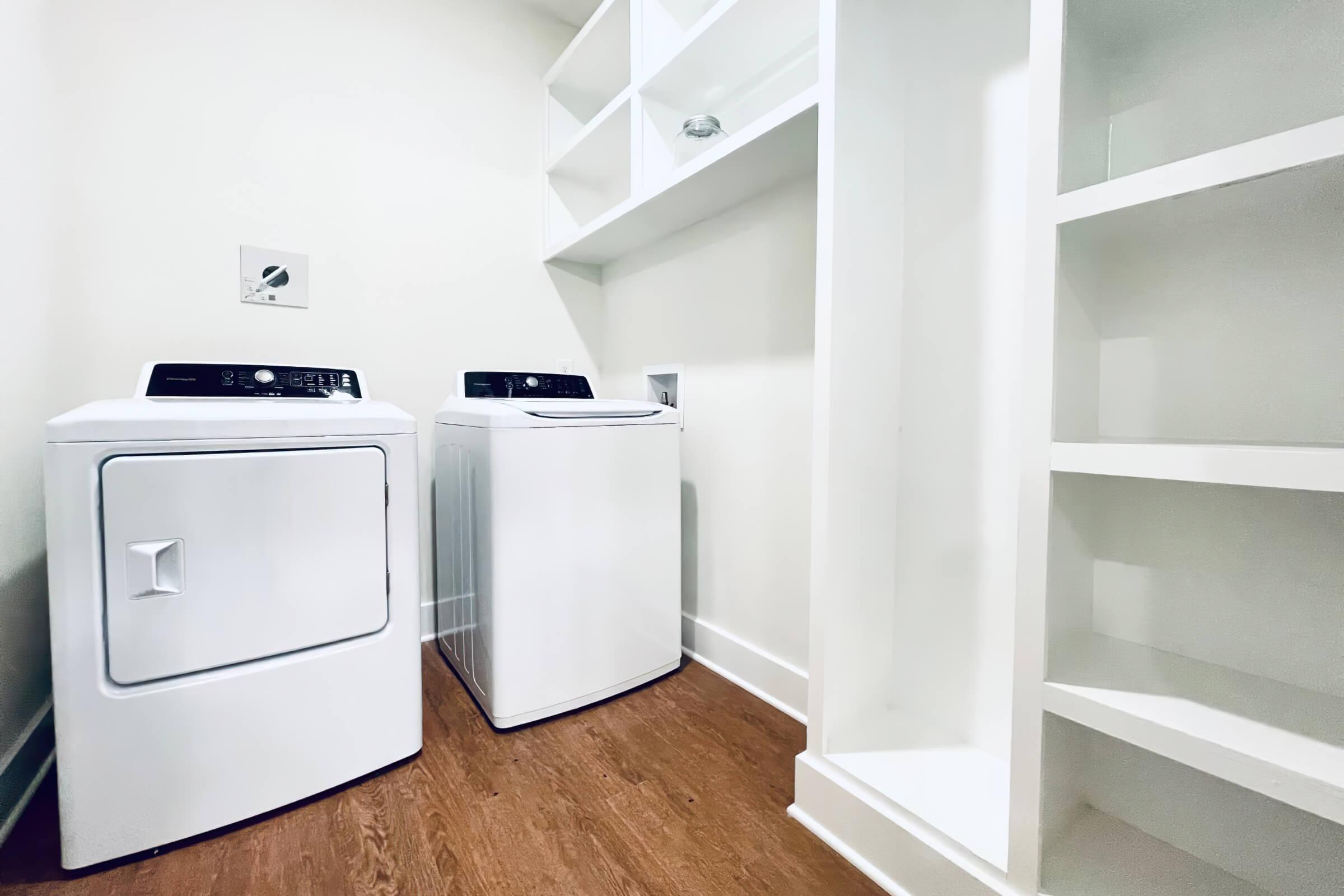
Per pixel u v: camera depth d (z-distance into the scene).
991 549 1.12
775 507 1.58
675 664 1.71
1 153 1.12
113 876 0.94
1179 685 0.76
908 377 1.25
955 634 1.17
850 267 1.12
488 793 1.16
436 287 2.01
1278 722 0.67
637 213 1.73
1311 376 0.75
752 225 1.62
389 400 1.93
